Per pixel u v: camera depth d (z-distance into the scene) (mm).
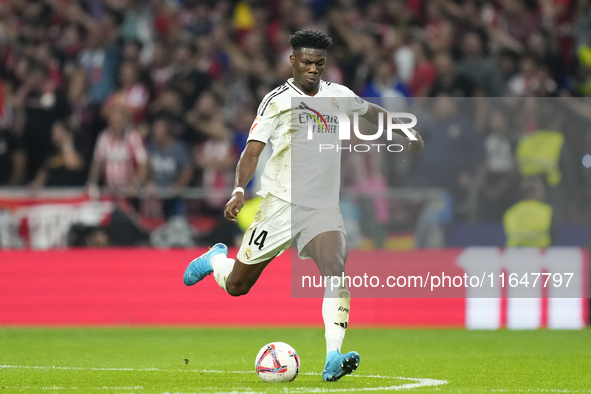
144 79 49844
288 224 18391
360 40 53562
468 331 36938
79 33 53781
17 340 31828
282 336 34156
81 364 23719
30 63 51094
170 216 40375
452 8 55156
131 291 39250
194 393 16234
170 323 39031
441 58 49938
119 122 44156
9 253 39062
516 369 22516
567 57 54062
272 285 39062
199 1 56375
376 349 28953
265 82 50938
